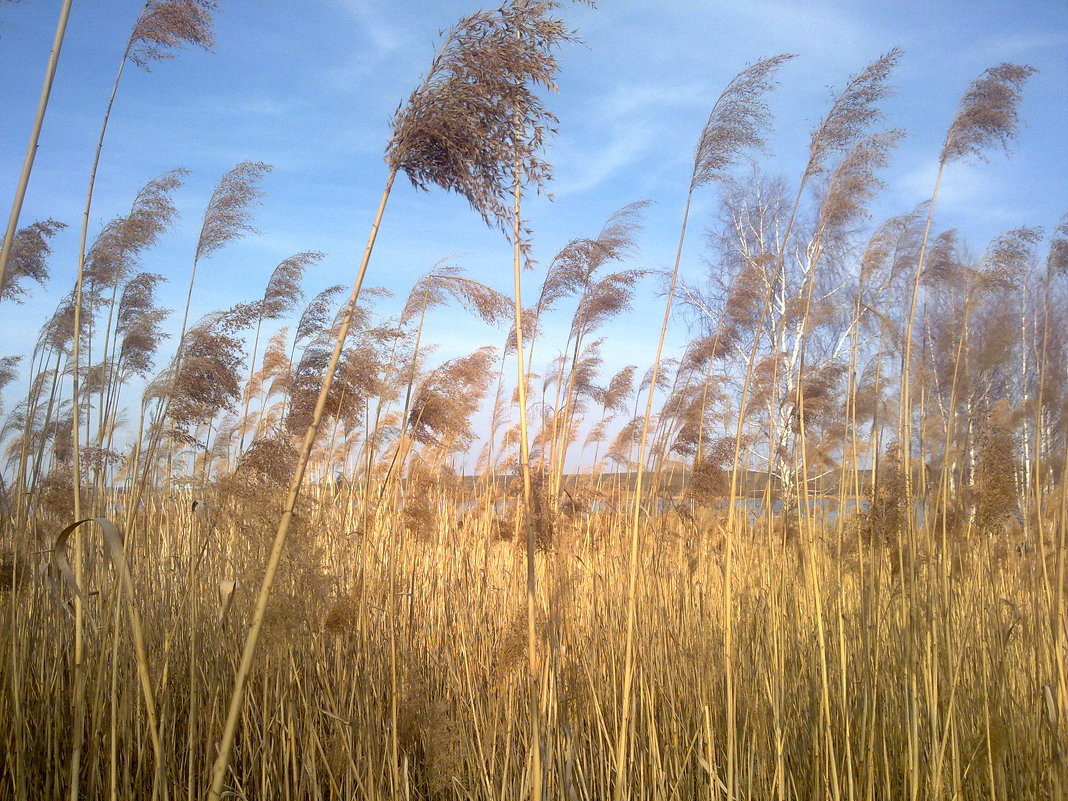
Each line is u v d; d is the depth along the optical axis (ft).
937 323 15.25
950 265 14.93
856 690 13.62
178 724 14.06
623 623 16.06
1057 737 12.12
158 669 13.39
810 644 15.29
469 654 16.15
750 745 13.15
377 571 15.83
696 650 15.72
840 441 17.26
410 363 19.69
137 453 15.25
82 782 12.48
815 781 12.54
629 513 19.21
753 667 14.97
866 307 15.75
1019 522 16.80
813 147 13.65
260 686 13.94
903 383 15.23
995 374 14.98
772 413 17.31
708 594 17.58
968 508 15.46
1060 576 13.12
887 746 13.56
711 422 20.15
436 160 8.64
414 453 20.12
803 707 14.56
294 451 11.82
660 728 14.79
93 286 16.58
